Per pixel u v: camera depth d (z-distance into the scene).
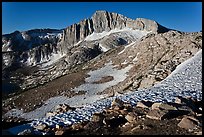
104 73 77.38
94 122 17.28
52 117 19.33
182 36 74.62
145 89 29.30
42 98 64.62
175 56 58.91
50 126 17.28
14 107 61.50
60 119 18.66
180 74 36.06
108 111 19.08
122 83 63.44
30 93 70.00
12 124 23.95
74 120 18.23
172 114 17.17
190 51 55.88
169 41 76.19
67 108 31.59
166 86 29.38
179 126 15.50
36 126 17.42
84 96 60.91
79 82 72.00
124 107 19.62
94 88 65.69
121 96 25.38
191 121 15.53
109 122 16.89
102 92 61.62
